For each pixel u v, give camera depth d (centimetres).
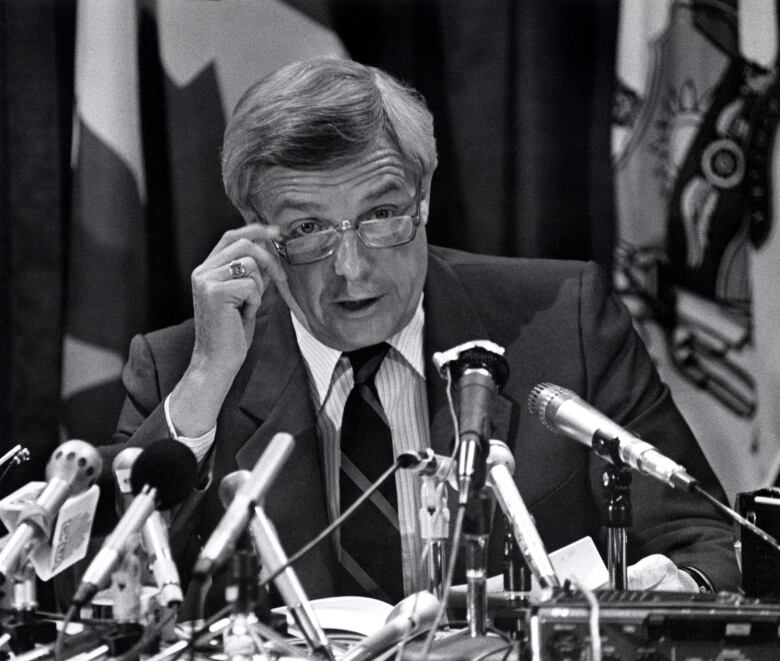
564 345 612
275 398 596
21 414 835
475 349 427
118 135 783
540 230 803
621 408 605
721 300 791
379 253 553
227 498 394
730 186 783
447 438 583
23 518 422
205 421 561
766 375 775
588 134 810
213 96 790
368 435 589
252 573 366
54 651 411
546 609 369
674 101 786
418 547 574
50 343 838
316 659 408
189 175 791
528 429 595
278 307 625
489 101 805
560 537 583
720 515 584
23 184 833
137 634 427
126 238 789
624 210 791
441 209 816
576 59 806
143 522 386
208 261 573
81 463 437
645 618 366
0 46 827
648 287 795
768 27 779
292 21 791
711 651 367
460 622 461
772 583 455
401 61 813
